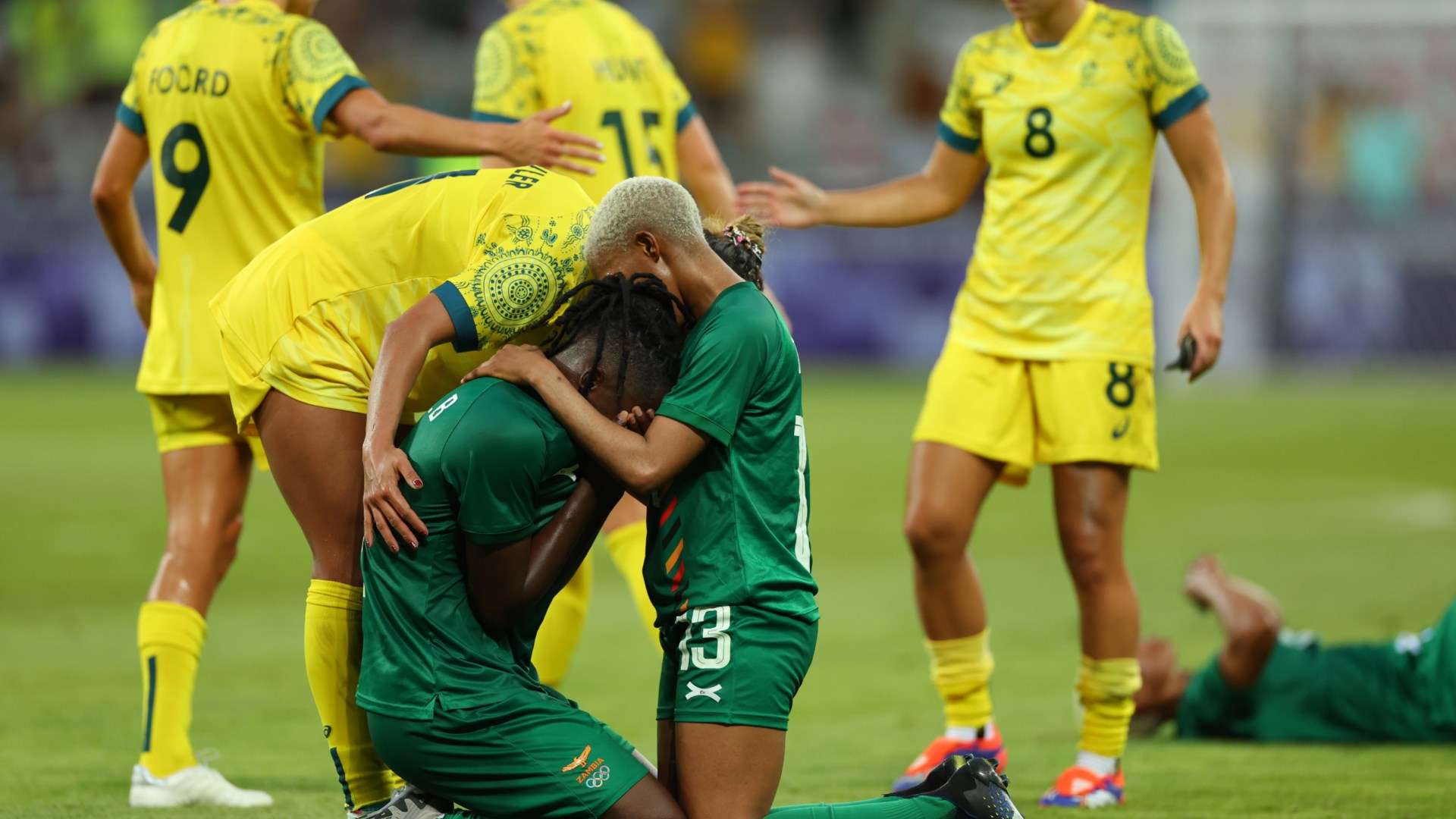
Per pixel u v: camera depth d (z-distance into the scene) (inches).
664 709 457.4
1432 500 1606.8
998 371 627.8
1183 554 1275.8
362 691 441.4
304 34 571.8
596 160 558.6
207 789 555.2
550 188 486.6
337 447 487.5
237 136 576.7
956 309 651.5
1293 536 1371.8
